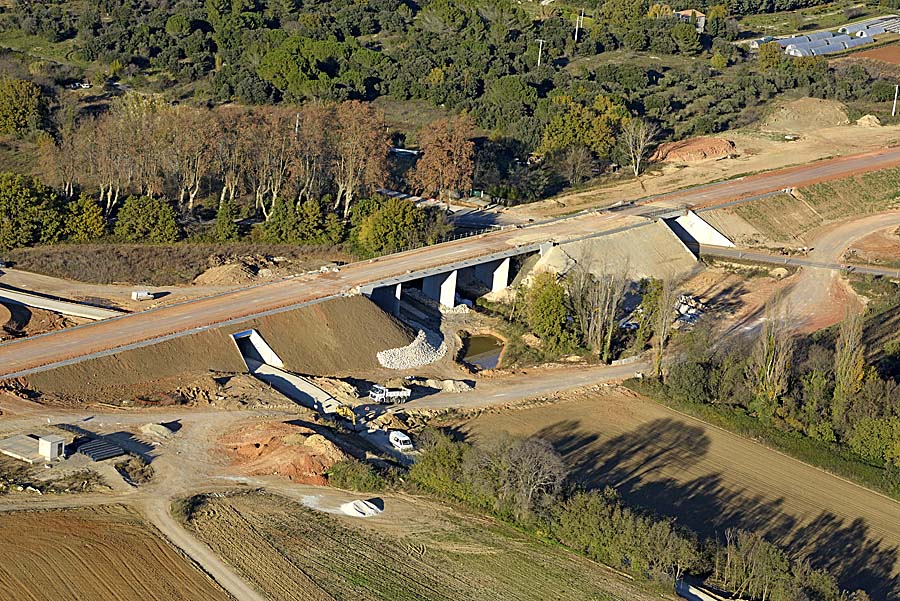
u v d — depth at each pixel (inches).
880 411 4156.0
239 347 4419.3
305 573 2967.5
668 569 3161.9
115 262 5260.8
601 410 4330.7
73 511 3127.5
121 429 3683.6
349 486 3472.0
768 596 3070.9
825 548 3440.0
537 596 2977.4
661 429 4192.9
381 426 3996.1
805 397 4271.7
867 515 3671.3
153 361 4131.4
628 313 5334.6
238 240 5703.7
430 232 5723.4
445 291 5349.4
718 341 4837.6
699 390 4375.0
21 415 3659.0
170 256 5403.5
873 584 3270.2
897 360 4783.5
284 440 3666.3
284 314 4581.7
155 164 5876.0
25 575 2815.0
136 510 3179.1
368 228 5600.4
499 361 4864.7
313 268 5447.8
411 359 4682.6
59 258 5255.9
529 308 5123.0
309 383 4274.1
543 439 4028.1
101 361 4025.6
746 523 3540.8
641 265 5836.6
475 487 3427.7
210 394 4030.5
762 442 4131.4
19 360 3949.3
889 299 5477.4
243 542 3083.2
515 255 5561.0
